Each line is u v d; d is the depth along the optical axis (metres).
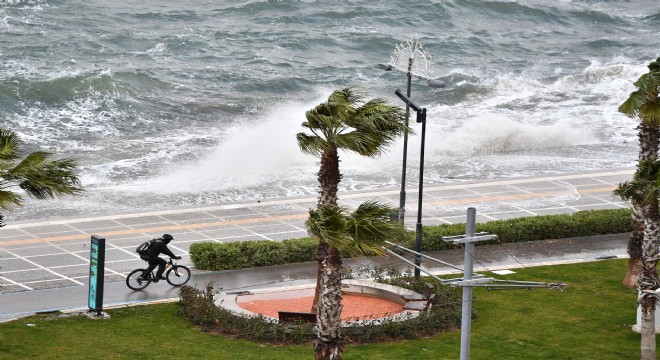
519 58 163.38
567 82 144.62
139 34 156.00
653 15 199.75
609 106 130.12
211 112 122.06
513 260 66.88
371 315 52.75
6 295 57.16
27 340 49.03
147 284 59.00
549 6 196.62
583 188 88.94
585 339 52.41
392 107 44.22
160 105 123.25
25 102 118.00
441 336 52.12
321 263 52.88
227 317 52.41
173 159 98.69
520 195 85.94
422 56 62.19
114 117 117.12
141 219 76.00
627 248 65.25
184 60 146.12
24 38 147.88
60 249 67.25
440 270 63.88
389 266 64.69
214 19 170.12
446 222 76.75
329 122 42.69
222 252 63.44
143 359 46.91
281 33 163.75
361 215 41.94
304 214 79.00
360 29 169.88
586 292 60.34
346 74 145.25
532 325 54.28
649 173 48.59
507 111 126.62
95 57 142.62
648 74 48.50
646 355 48.00
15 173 43.25
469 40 171.00
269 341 50.56
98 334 50.59
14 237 69.81
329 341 42.88
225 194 85.81
